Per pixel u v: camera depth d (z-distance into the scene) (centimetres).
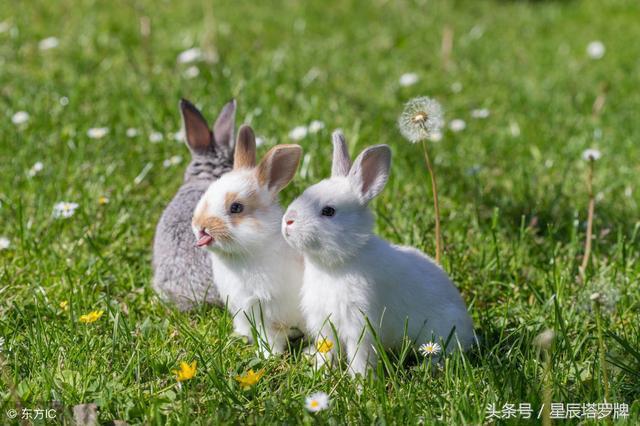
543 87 237
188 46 257
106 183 174
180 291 150
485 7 342
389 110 214
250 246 138
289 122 197
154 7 303
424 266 140
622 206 174
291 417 128
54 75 226
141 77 225
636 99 227
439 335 139
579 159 190
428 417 128
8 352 138
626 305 148
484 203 173
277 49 265
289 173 142
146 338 141
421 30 300
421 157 186
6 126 190
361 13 319
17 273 153
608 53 276
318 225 133
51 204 169
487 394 131
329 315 136
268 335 143
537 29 312
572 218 169
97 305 148
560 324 138
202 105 199
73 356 137
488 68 256
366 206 136
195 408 131
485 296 152
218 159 162
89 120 194
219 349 137
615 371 136
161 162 181
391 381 135
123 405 131
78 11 291
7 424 128
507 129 201
